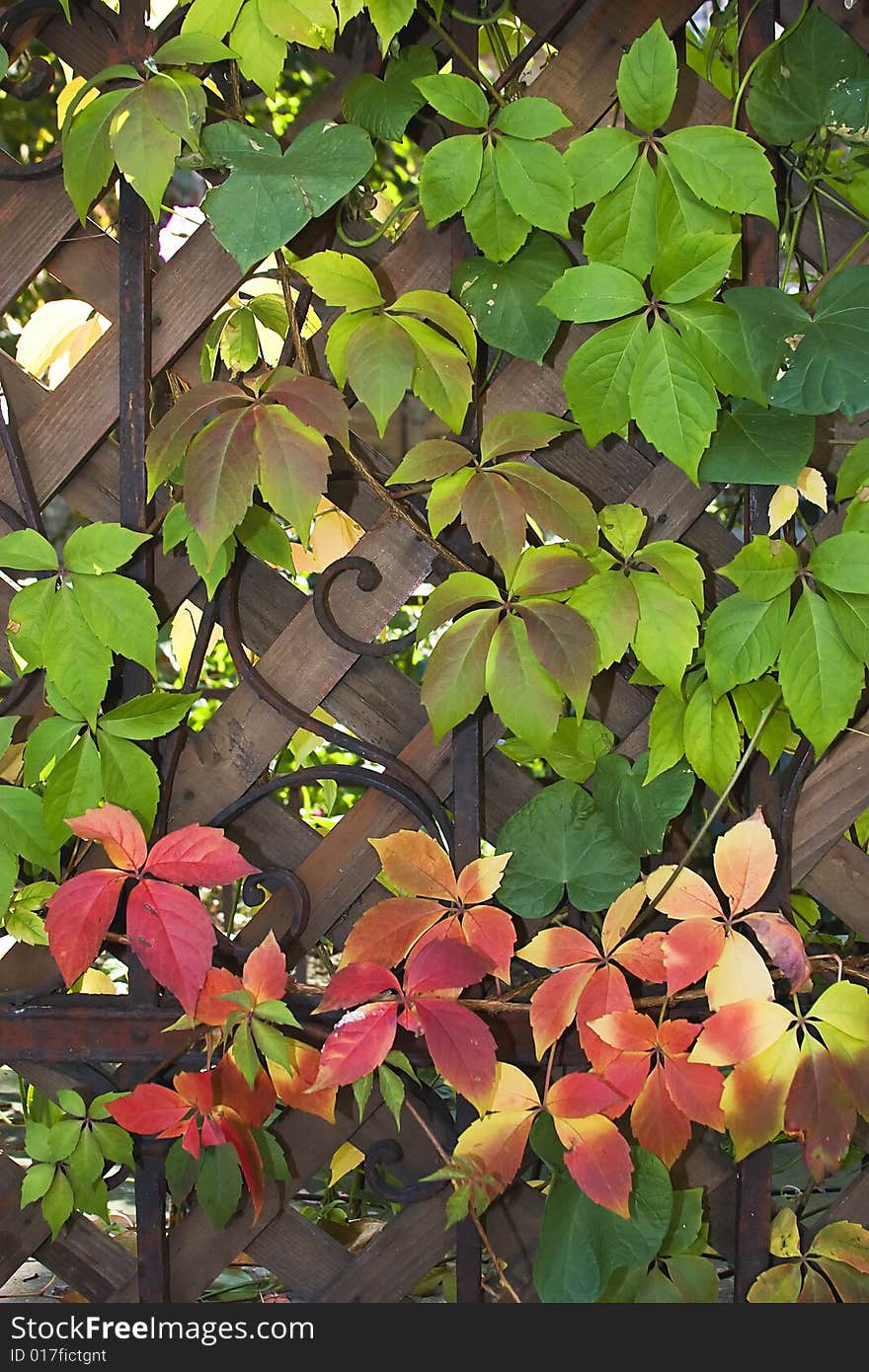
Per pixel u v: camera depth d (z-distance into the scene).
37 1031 1.22
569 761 1.20
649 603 1.12
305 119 1.16
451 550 1.20
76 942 1.12
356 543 1.20
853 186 1.14
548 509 1.09
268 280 1.24
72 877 1.19
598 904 1.18
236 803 1.22
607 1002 1.15
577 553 1.12
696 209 1.09
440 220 1.08
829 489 1.19
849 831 1.32
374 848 1.21
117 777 1.15
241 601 1.23
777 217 1.06
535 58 1.32
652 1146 1.14
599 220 1.08
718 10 1.16
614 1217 1.16
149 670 1.14
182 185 2.02
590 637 1.09
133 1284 1.28
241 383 1.18
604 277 1.07
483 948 1.14
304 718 1.20
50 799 1.14
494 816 1.26
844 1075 1.14
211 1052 1.17
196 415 1.08
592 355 1.08
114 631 1.12
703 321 1.07
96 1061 1.22
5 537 1.13
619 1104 1.14
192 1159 1.21
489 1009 1.20
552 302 1.07
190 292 1.18
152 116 1.06
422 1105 1.26
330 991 1.12
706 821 1.16
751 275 1.16
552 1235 1.17
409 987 1.12
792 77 1.11
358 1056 1.10
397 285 1.17
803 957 1.14
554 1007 1.15
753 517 1.18
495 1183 1.14
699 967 1.14
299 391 1.08
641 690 1.23
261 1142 1.22
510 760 1.25
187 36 1.08
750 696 1.17
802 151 1.14
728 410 1.12
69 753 1.14
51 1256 1.28
